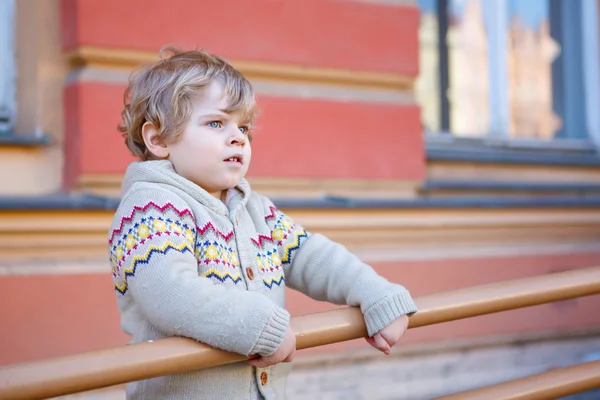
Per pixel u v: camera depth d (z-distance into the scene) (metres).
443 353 3.30
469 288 1.47
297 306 3.00
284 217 1.58
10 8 2.75
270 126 3.00
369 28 3.24
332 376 3.02
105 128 2.69
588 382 1.57
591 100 4.08
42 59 2.75
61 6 2.77
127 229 1.31
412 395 3.12
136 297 1.27
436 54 3.73
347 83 3.25
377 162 3.24
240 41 2.94
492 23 3.88
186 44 2.83
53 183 2.74
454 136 3.73
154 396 1.33
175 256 1.27
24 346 2.55
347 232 3.15
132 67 2.78
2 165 2.67
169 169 1.39
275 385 1.44
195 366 1.17
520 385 1.51
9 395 1.01
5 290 2.52
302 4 3.08
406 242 3.31
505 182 3.63
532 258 3.53
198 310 1.20
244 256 1.41
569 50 4.09
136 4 2.75
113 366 1.09
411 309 1.38
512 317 3.45
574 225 3.69
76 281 2.62
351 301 1.43
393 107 3.29
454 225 3.38
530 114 3.98
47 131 2.74
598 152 4.06
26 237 2.57
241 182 1.52
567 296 1.51
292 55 3.05
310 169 3.08
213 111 1.40
